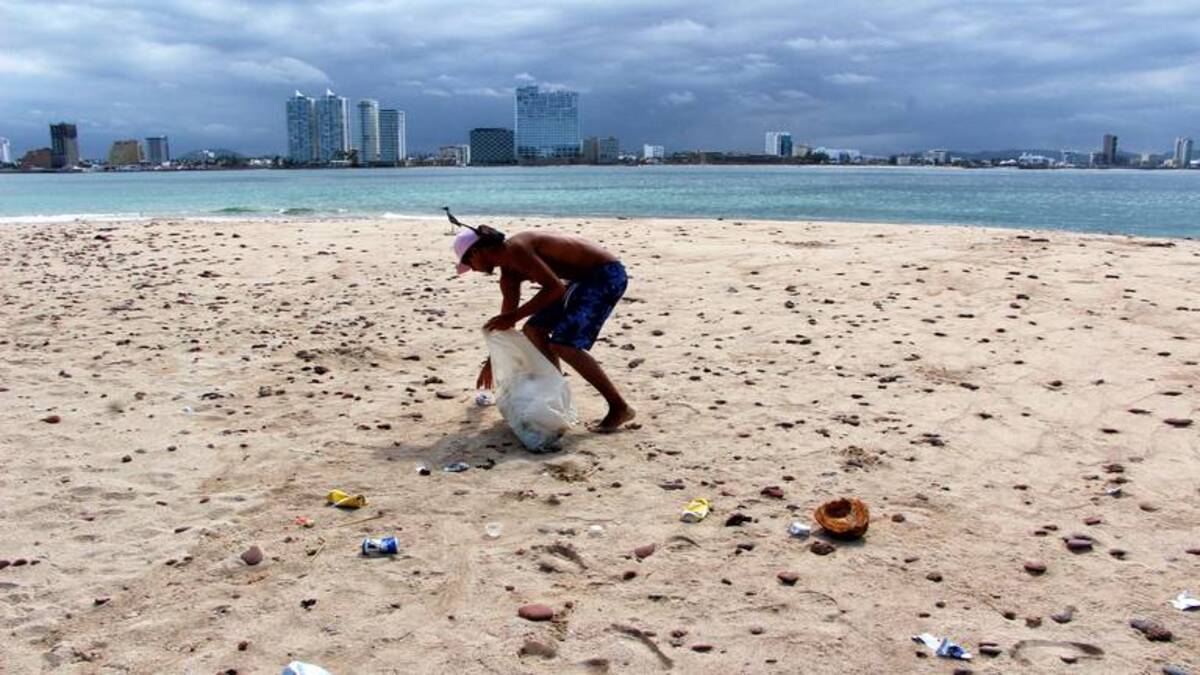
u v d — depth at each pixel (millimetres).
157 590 4227
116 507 5156
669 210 35688
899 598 4082
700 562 4453
